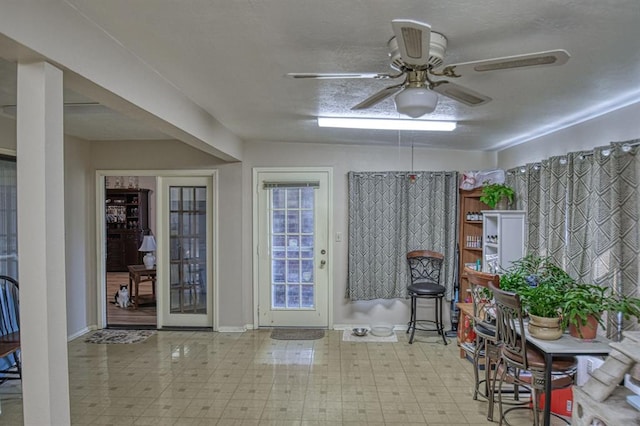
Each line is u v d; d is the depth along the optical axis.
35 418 1.65
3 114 3.75
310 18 1.76
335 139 4.89
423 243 5.15
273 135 4.74
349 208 5.18
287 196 5.32
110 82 2.01
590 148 3.38
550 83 2.53
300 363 4.18
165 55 2.23
